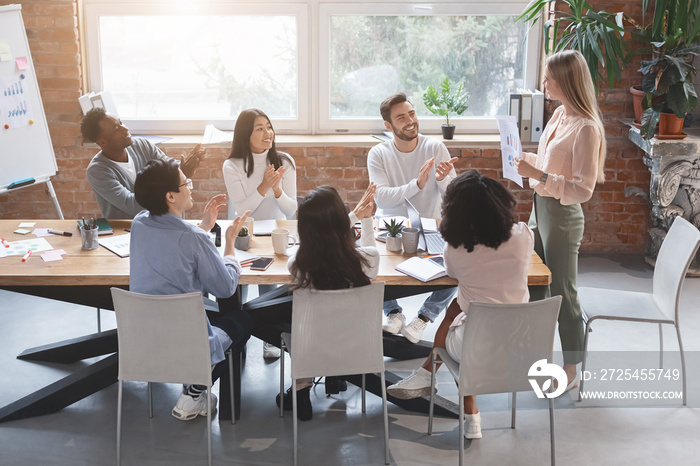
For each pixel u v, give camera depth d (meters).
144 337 2.86
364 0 5.16
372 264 3.09
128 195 3.96
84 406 3.45
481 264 2.98
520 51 5.32
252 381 3.67
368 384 3.46
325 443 3.16
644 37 4.70
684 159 4.69
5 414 3.30
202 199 5.28
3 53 4.45
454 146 5.19
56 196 5.26
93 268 3.25
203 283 3.06
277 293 3.75
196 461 3.04
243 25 5.23
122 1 5.13
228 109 5.41
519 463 3.03
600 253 5.37
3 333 4.14
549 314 2.79
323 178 5.25
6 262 3.32
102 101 5.01
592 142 3.34
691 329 4.19
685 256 3.28
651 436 3.22
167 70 5.31
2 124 4.48
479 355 2.83
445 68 5.35
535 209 3.71
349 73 5.34
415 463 3.03
